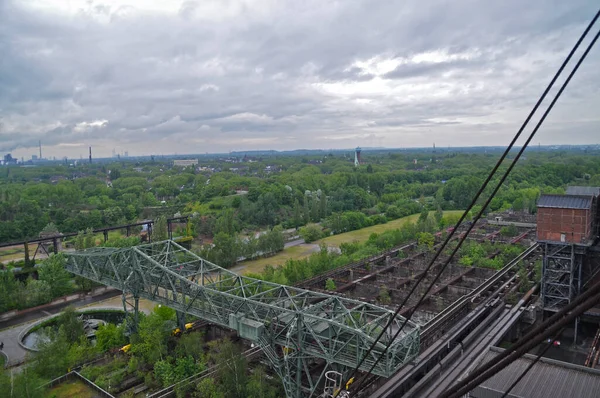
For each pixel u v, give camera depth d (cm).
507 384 4244
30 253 12406
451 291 8362
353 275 9538
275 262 11581
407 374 5309
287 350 5234
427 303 7762
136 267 6525
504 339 6938
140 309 8256
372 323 4616
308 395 5131
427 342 6053
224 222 14375
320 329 4794
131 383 5478
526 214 16775
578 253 6800
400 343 4359
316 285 8788
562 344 6638
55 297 8844
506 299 7969
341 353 4647
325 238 14600
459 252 11100
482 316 7344
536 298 8075
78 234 11744
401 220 17838
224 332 6688
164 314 6588
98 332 6309
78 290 9250
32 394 4566
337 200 19600
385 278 9069
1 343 6725
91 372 5438
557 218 6850
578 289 6938
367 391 5069
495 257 10744
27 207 15512
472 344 6372
